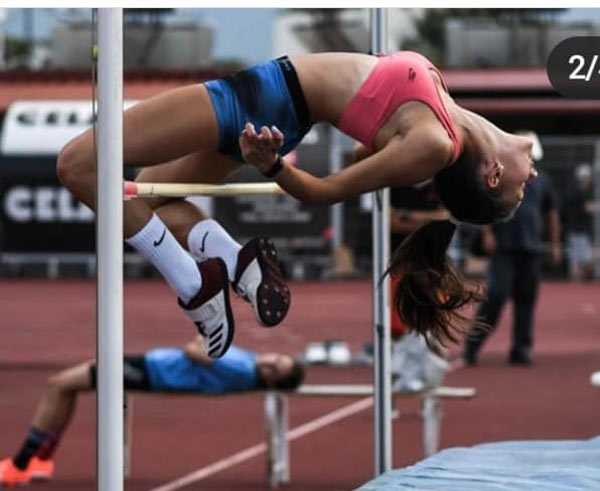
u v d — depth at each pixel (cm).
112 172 620
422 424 1683
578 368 2264
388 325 916
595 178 4128
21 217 4353
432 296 790
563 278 4328
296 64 732
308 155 3856
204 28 5066
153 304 3619
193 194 737
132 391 1316
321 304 3559
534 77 4462
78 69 4984
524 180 761
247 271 763
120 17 620
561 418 1727
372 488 741
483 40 4984
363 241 4291
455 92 4472
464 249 3884
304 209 4247
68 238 4369
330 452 1509
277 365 1302
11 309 3522
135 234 731
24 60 7438
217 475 1380
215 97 719
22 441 1589
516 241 2205
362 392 1322
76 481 1330
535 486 732
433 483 744
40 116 4359
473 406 1828
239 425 1694
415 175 708
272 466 1312
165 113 714
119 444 621
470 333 891
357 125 725
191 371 1312
